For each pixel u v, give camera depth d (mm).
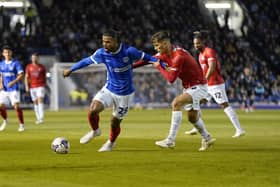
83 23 101062
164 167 22453
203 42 35281
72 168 22234
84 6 104250
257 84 92250
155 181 19391
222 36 101500
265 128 45531
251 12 109438
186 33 101625
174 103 28094
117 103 27797
